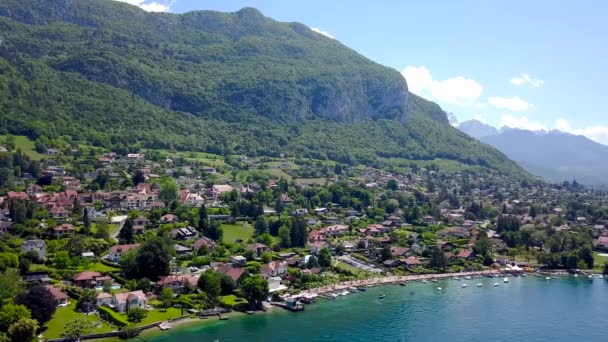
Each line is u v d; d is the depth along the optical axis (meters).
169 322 194.38
